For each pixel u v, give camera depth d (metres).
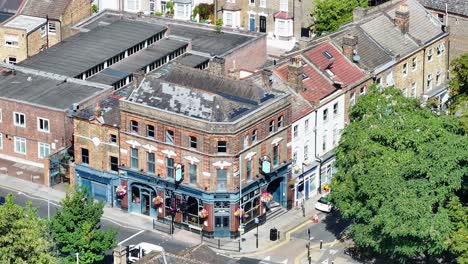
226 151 156.25
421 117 153.00
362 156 150.12
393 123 151.50
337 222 163.62
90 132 165.38
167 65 181.00
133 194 165.12
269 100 161.25
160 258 128.75
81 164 167.50
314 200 170.62
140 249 151.88
